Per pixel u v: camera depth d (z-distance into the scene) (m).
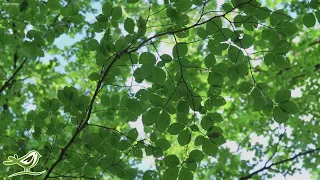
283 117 3.93
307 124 8.12
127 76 7.44
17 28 5.00
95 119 7.50
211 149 4.05
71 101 4.59
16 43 5.24
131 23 4.14
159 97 4.09
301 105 8.06
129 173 4.73
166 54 4.11
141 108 4.45
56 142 5.07
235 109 8.52
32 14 4.84
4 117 6.85
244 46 3.90
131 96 4.45
